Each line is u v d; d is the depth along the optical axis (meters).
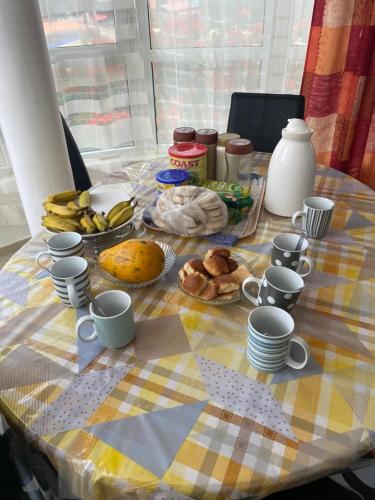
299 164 1.01
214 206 0.99
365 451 0.52
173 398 0.59
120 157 2.30
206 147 1.15
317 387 0.60
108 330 0.64
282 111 1.58
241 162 1.16
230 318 0.74
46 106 1.45
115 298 0.69
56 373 0.63
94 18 1.89
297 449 0.51
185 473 0.49
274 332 0.65
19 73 1.35
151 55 2.12
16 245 2.21
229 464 0.50
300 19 1.92
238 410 0.56
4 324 0.74
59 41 1.90
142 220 1.09
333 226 1.04
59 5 1.82
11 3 1.24
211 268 0.78
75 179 1.67
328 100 1.94
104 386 0.61
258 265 0.89
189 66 2.09
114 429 0.54
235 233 1.01
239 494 0.48
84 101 2.09
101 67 2.01
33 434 0.54
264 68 2.07
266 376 0.62
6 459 0.63
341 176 1.31
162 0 1.94
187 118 2.25
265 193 1.15
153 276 0.80
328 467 0.50
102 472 0.49
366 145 2.00
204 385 0.60
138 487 0.48
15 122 1.44
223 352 0.66
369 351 0.66
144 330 0.71
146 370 0.63
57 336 0.71
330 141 2.07
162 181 1.06
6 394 0.60
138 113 2.24
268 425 0.54
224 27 1.96
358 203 1.15
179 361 0.65
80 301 0.77
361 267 0.88
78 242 0.85
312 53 1.87
